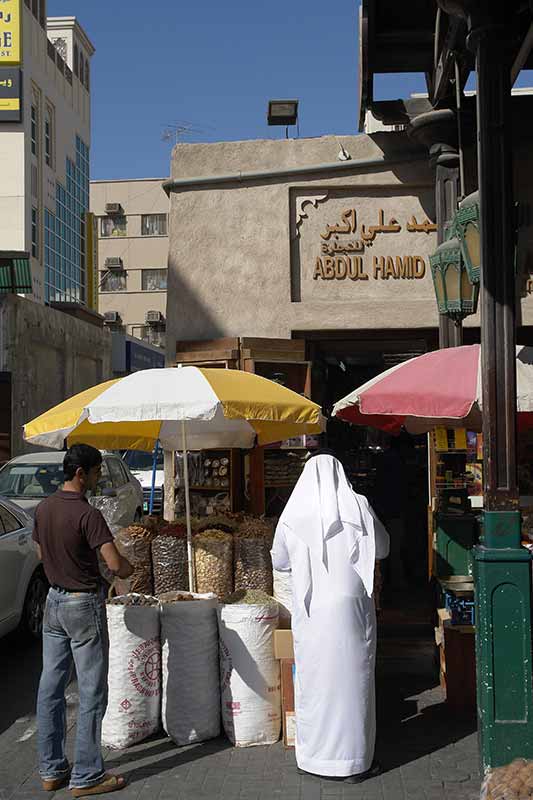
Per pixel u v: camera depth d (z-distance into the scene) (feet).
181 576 20.57
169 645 18.57
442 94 27.76
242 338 31.24
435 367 19.25
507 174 16.11
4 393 67.97
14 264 71.15
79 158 144.36
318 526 16.89
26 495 39.99
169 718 18.53
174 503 32.81
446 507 23.22
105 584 16.87
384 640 24.91
